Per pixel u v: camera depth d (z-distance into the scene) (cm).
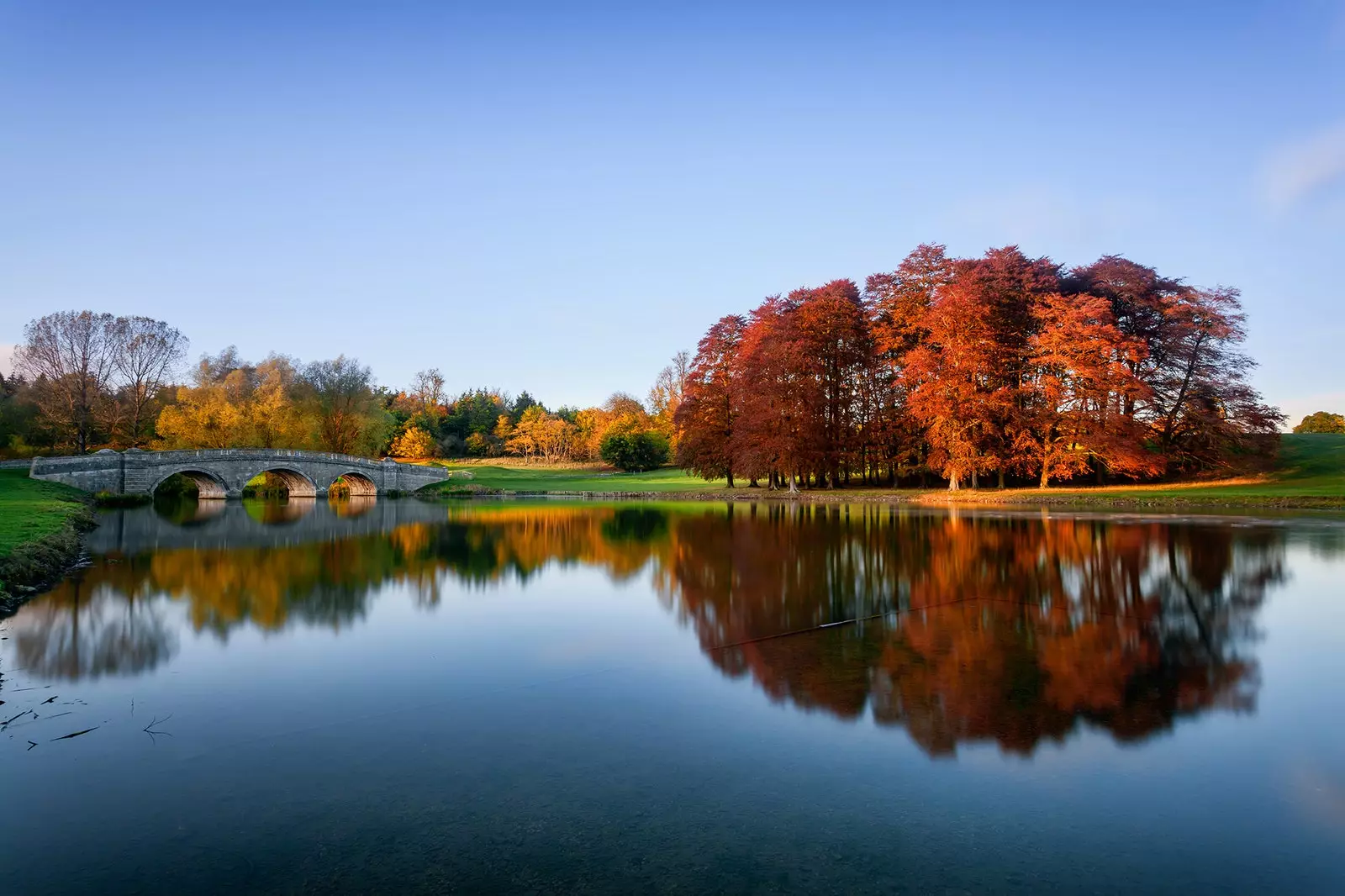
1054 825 753
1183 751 927
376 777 873
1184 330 5528
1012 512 4422
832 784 845
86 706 1127
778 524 4003
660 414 11975
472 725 1034
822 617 1706
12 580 2000
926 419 5500
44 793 838
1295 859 689
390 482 7719
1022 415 5356
